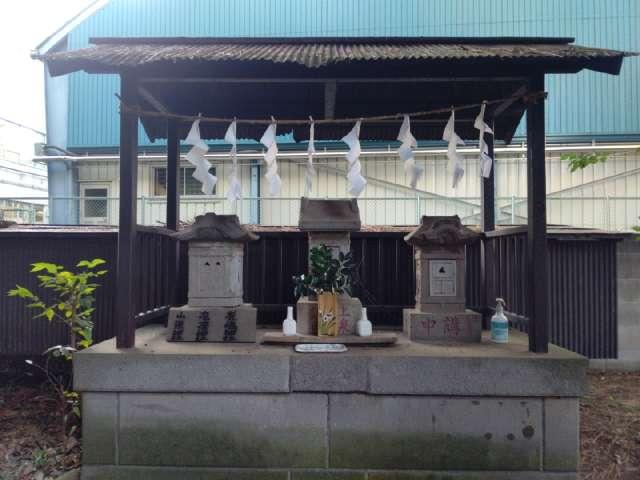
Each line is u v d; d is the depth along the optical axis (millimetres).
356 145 3900
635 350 6086
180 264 5223
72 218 11875
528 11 11688
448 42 4543
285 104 5219
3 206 13492
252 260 5254
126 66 3768
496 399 3594
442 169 11422
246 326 4109
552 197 10672
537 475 3564
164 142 11984
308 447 3633
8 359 5383
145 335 4422
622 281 6109
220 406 3660
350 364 3607
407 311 4422
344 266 4133
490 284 5074
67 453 4059
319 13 12039
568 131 11508
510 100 3916
